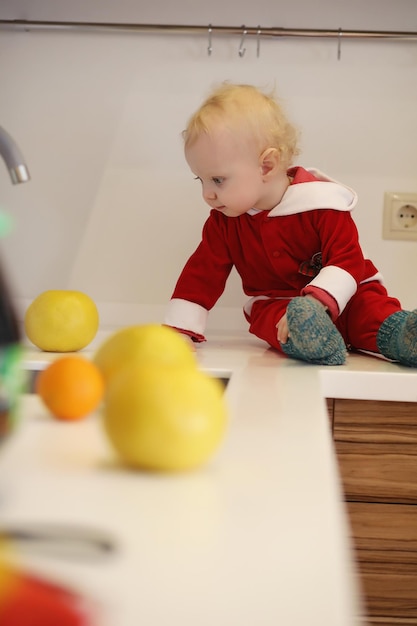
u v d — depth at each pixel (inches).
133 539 13.1
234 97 52.4
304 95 66.6
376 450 43.5
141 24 65.9
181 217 68.2
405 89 66.2
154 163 67.9
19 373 16.1
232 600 10.5
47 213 68.4
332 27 65.9
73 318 48.2
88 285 68.7
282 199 54.8
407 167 66.6
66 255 68.7
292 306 44.8
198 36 66.6
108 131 67.7
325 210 53.4
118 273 68.7
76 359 25.0
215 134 51.3
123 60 67.2
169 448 17.7
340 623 9.7
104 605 9.6
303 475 18.0
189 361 26.5
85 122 67.7
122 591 10.7
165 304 68.6
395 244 67.1
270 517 14.6
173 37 66.7
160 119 67.5
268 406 28.0
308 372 40.5
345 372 42.8
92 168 68.1
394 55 66.0
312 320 44.2
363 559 43.8
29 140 68.0
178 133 67.4
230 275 68.2
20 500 15.5
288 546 12.9
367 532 43.8
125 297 68.8
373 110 66.3
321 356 44.8
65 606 9.2
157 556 12.2
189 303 56.6
